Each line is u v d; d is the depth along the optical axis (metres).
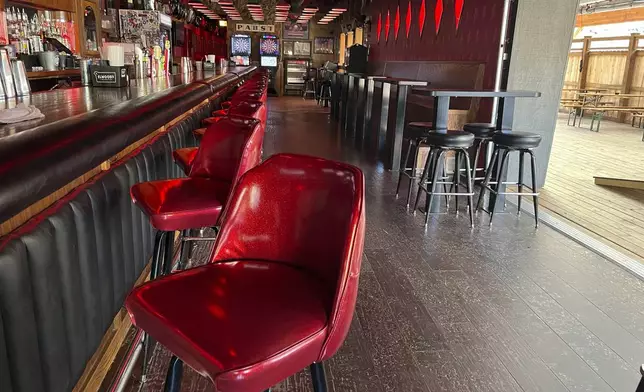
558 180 5.99
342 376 2.11
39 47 5.25
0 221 0.79
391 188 5.27
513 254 3.55
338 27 19.83
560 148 8.62
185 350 0.98
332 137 8.84
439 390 2.04
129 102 1.71
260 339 1.00
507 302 2.83
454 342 2.40
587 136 10.30
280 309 1.11
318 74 17.53
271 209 1.33
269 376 0.96
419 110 7.46
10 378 1.18
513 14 5.03
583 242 3.79
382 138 6.97
